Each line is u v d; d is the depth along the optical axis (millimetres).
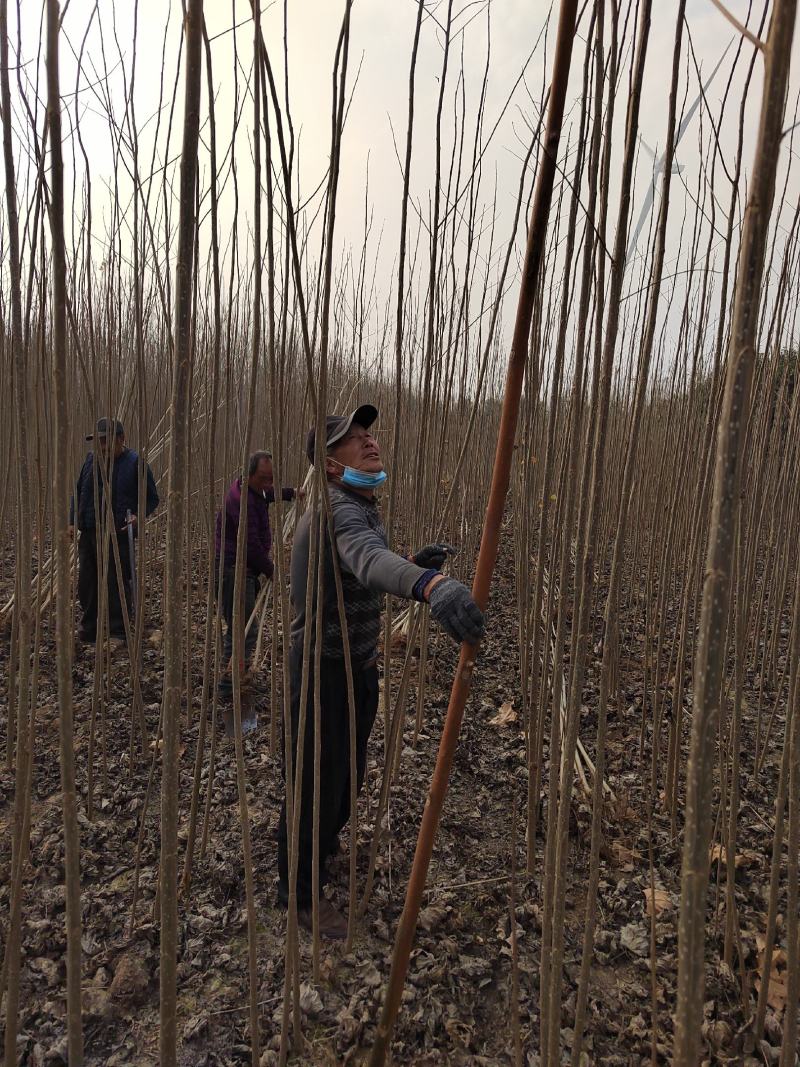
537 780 2080
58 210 814
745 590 1936
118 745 2896
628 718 3215
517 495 2629
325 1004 1735
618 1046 1651
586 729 3166
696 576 2250
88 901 2035
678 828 2393
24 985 1761
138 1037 1648
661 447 4141
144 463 2611
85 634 3887
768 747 2918
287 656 1536
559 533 1728
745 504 1970
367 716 1953
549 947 1211
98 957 1850
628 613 4254
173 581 854
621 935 1979
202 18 767
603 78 1026
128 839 2344
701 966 627
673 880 2199
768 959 1518
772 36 530
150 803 2520
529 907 2047
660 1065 1594
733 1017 1704
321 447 1406
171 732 863
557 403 1670
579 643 1023
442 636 4082
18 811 989
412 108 1494
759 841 2314
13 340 1133
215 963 1857
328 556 1712
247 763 2793
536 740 2000
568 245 1399
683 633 2320
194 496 3588
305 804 1871
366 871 2213
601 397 978
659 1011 1734
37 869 2164
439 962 1868
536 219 882
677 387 3285
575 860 2301
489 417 4695
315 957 1741
